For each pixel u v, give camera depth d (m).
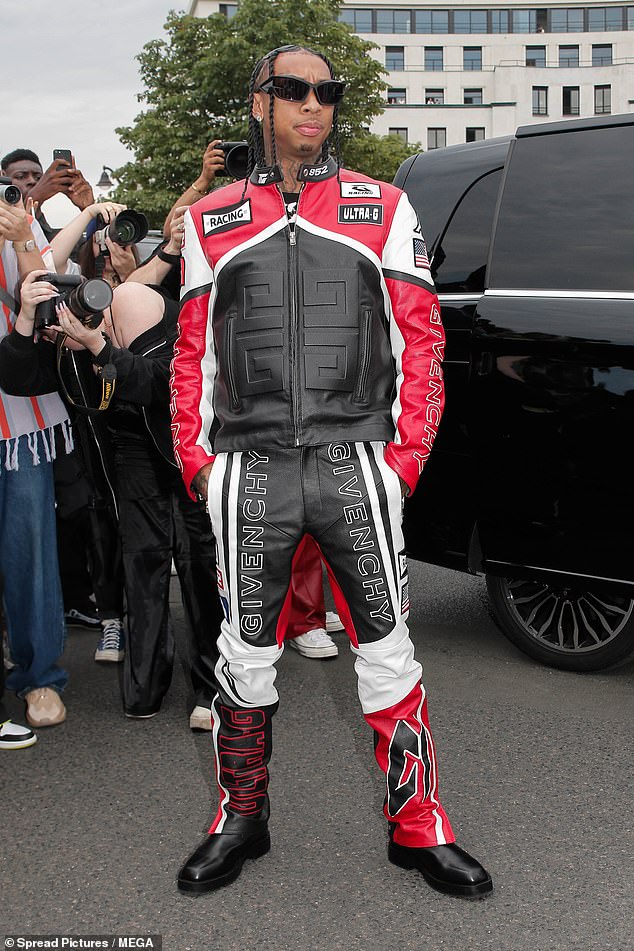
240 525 2.12
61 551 4.14
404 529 3.76
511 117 52.56
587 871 2.32
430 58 54.53
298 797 2.73
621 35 54.91
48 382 3.05
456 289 3.60
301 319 2.07
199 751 3.09
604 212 3.34
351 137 23.66
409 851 2.28
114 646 3.97
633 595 3.22
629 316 3.18
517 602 3.74
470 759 2.95
